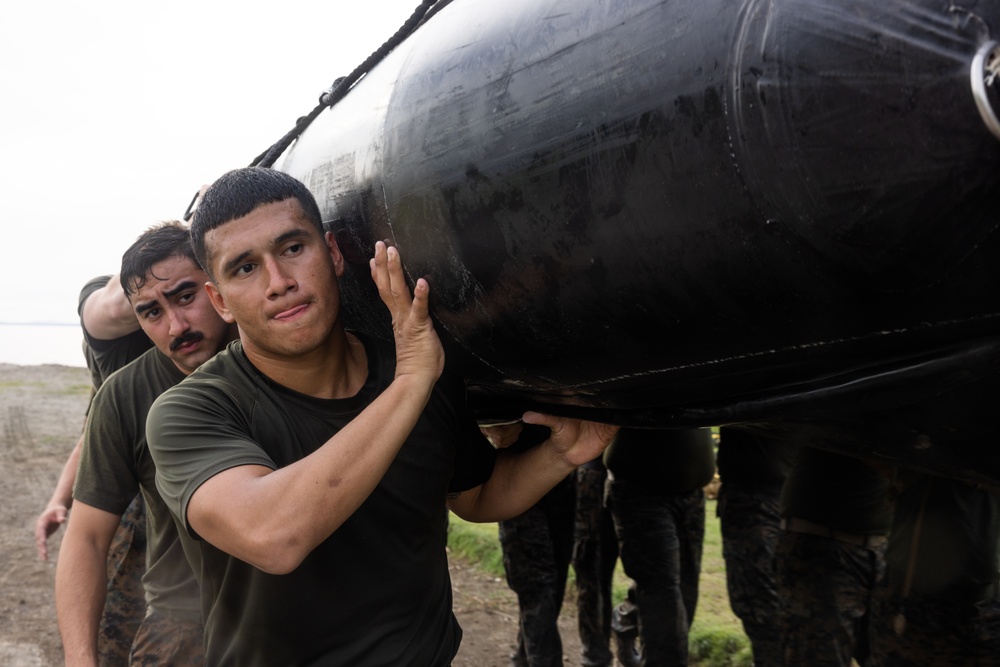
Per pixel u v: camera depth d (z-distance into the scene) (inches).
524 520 126.1
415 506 66.2
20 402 422.6
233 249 59.5
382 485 64.7
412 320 60.2
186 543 68.1
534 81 49.4
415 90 59.1
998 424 47.7
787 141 39.2
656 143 43.8
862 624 109.3
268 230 59.4
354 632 64.6
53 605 177.2
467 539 203.5
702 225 43.6
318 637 64.1
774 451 110.9
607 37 46.1
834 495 93.7
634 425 62.1
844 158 38.3
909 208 38.0
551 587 125.9
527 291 53.5
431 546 68.3
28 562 201.6
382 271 60.9
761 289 43.8
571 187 47.9
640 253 46.7
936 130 36.4
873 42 37.2
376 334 74.2
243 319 61.2
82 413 396.5
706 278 45.1
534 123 49.1
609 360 54.3
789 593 96.3
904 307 41.7
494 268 54.3
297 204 60.9
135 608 110.2
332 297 62.0
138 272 84.7
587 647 138.8
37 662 152.0
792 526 96.9
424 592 67.5
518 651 139.7
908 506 84.7
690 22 42.4
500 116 51.0
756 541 110.0
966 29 35.6
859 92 37.5
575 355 55.6
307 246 60.9
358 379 67.4
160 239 85.4
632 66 44.5
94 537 86.7
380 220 61.6
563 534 134.9
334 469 56.8
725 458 114.1
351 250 67.1
